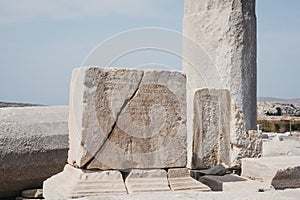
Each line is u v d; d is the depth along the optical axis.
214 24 7.32
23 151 6.50
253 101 7.38
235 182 5.75
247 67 7.29
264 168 5.82
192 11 7.58
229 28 7.21
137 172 4.81
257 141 6.69
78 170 4.76
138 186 4.71
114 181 4.69
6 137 6.42
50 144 6.70
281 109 39.94
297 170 5.78
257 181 5.86
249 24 7.36
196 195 4.04
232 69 7.18
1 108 7.05
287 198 3.91
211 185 5.89
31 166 6.57
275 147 9.09
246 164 6.16
